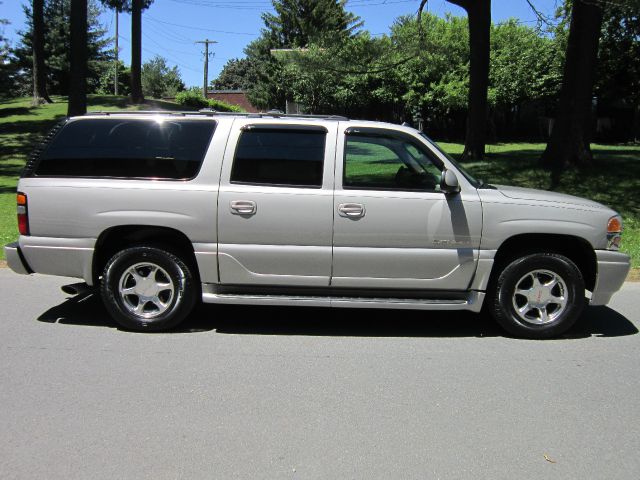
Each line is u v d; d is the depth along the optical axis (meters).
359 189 5.24
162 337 5.38
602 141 34.44
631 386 4.43
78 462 3.28
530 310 5.52
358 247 5.25
